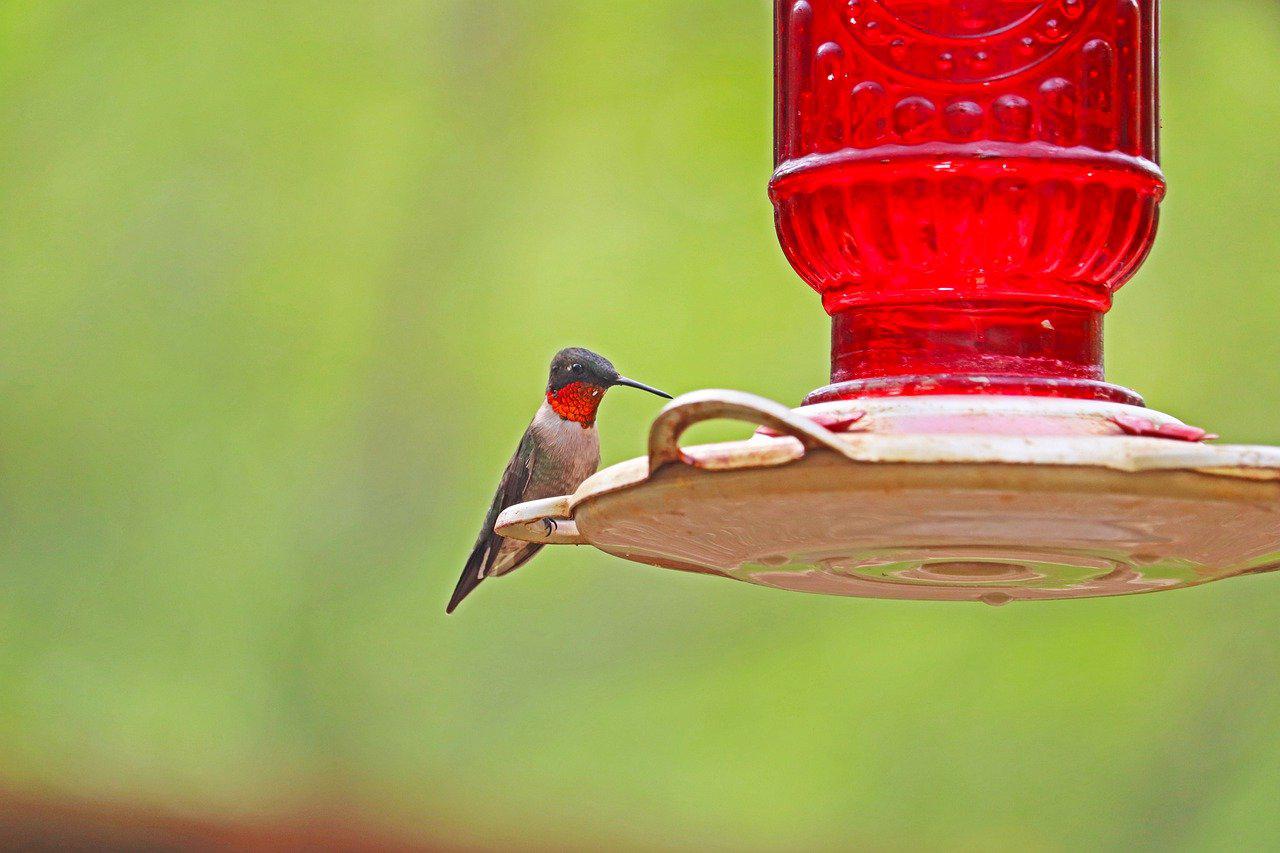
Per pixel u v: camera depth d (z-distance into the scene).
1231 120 12.87
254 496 14.29
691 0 14.16
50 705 13.96
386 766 13.73
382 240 14.56
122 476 14.34
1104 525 3.56
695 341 13.70
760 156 13.88
